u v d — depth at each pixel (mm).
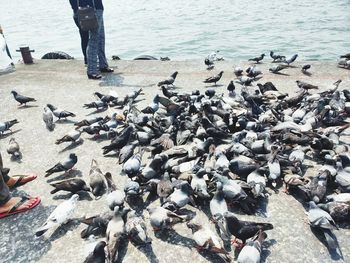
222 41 30875
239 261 5359
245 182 7250
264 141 8555
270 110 10734
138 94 13117
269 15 41062
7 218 7020
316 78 14367
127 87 14672
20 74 17609
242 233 5871
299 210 6805
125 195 7328
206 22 39938
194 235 5844
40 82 16094
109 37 35812
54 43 34750
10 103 13633
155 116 10977
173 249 6035
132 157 8141
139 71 16906
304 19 36938
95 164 8383
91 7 14500
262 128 9758
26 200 7289
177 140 9398
